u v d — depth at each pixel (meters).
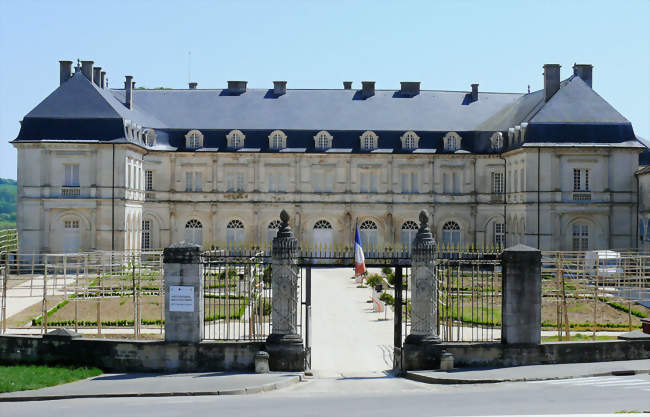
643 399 23.22
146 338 39.00
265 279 48.91
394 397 24.91
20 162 74.25
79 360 31.53
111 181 74.38
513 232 82.00
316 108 89.69
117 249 74.25
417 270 31.17
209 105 89.62
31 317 45.38
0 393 26.44
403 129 87.19
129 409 23.06
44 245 73.94
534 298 31.02
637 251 74.25
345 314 51.03
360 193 86.06
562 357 31.20
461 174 86.62
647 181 73.56
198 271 30.84
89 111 75.75
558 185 76.31
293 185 86.00
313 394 26.08
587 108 78.12
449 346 30.91
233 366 30.81
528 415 20.58
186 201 85.50
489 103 92.81
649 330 33.34
